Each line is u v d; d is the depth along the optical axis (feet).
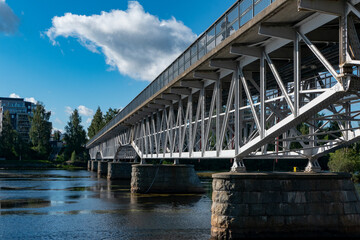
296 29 39.70
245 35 43.16
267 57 45.21
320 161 241.14
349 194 47.80
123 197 102.47
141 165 114.21
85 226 62.59
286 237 45.21
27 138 532.73
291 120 39.86
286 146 59.62
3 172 256.52
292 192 46.21
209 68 58.13
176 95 81.05
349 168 158.10
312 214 46.14
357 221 47.11
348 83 32.07
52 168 350.02
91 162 323.78
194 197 101.91
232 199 45.47
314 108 37.04
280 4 34.68
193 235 55.16
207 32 57.72
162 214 73.72
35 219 69.15
